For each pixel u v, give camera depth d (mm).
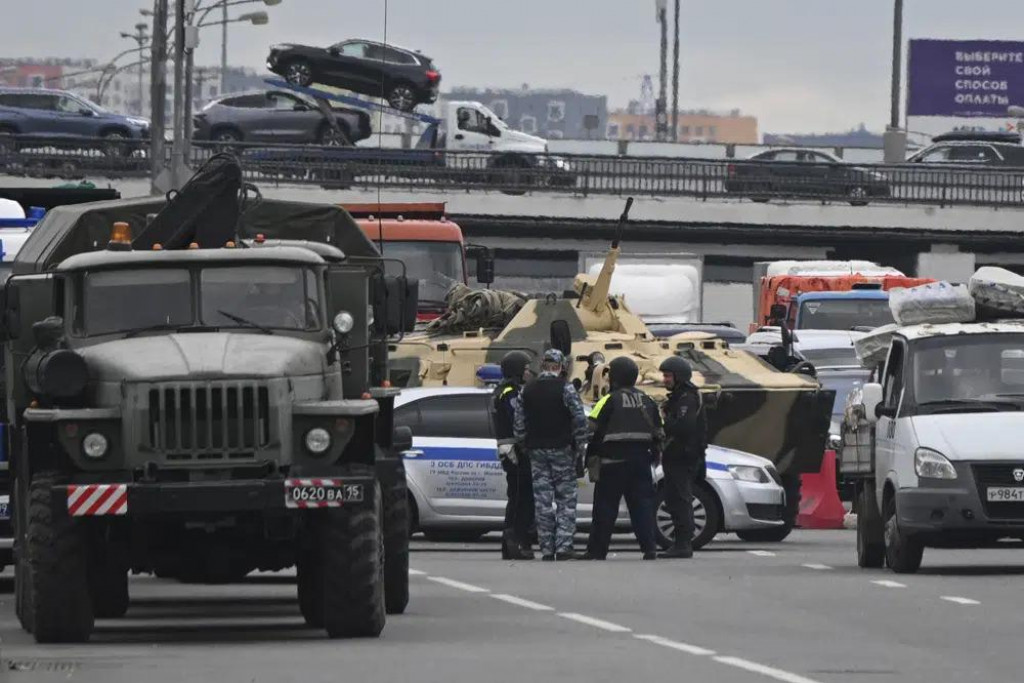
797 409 83562
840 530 90812
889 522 64062
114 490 44094
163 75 162375
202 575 49469
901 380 64688
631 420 70125
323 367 46781
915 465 62156
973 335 65250
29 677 38062
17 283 48594
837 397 103125
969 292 68375
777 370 85625
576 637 45531
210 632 47938
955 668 39500
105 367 45688
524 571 65125
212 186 49281
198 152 186375
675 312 153875
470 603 54406
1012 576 62156
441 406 77312
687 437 71500
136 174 185500
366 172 190125
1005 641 44656
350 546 44812
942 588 58031
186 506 44125
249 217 55219
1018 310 67938
